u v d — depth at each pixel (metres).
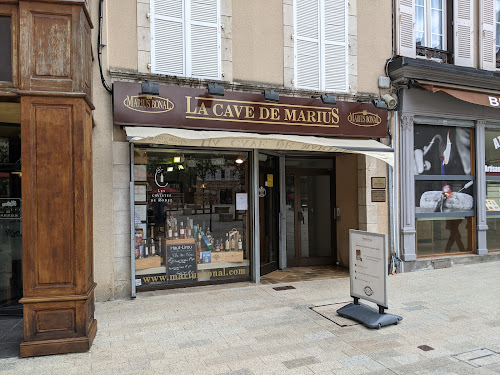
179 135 5.73
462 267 8.27
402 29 8.05
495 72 8.41
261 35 6.98
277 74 7.09
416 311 5.37
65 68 4.00
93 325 4.46
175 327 4.80
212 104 6.40
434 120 8.30
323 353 4.04
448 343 4.28
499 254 8.91
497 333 4.56
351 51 7.65
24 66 3.91
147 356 3.97
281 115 6.88
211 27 6.63
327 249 8.87
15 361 3.84
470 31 8.67
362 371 3.64
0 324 5.04
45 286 3.97
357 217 8.11
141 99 5.98
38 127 3.94
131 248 6.06
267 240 7.93
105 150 5.94
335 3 7.56
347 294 6.26
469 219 8.80
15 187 5.64
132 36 6.14
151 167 6.48
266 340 4.39
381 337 4.46
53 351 3.97
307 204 8.74
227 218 7.03
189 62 6.48
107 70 5.95
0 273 5.56
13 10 3.99
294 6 7.23
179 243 6.66
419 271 7.97
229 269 7.02
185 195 6.71
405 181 7.99
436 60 8.43
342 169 8.55
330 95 7.32
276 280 7.29
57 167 3.98
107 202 5.95
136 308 5.56
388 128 7.89
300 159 8.66
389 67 7.88
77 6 4.02
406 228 7.98
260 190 7.70
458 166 8.65
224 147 6.73
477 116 8.59
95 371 3.64
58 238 3.98
